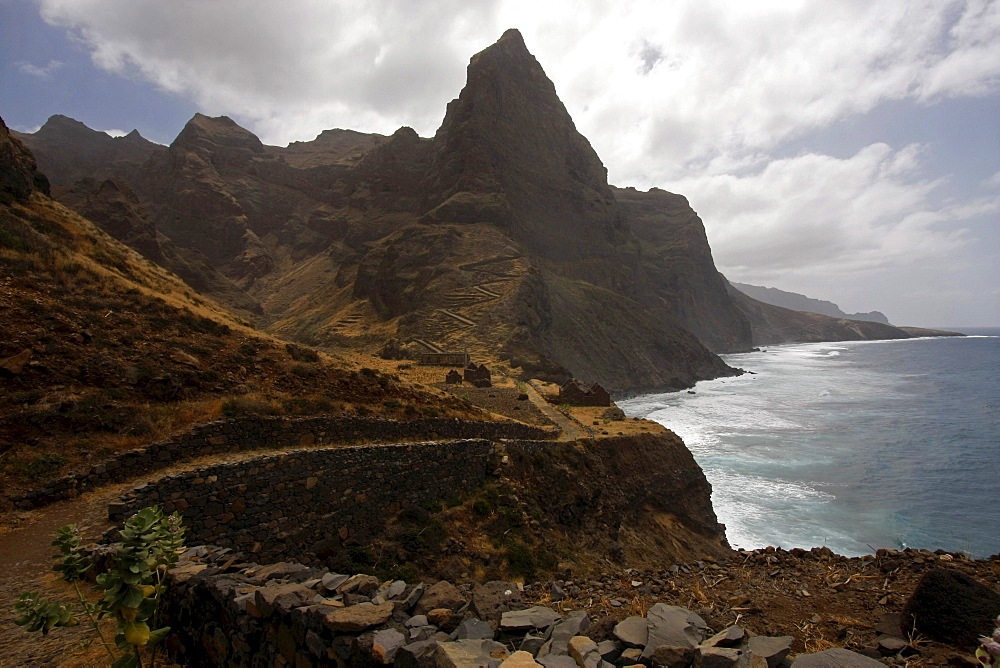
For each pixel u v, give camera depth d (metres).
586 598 7.95
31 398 11.97
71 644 5.84
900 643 5.55
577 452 25.31
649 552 23.09
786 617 6.94
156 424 12.68
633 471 28.28
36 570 7.59
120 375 13.81
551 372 69.44
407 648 3.90
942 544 27.30
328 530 12.97
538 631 4.82
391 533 14.38
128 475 11.06
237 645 5.11
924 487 37.19
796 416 68.50
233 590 5.40
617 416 37.84
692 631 4.68
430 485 16.52
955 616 5.48
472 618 4.86
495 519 17.06
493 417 24.45
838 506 33.41
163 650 5.89
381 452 15.04
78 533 8.68
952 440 52.91
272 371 17.55
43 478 10.21
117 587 4.09
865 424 62.34
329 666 4.31
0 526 8.81
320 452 13.22
